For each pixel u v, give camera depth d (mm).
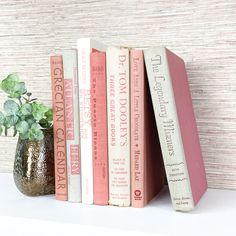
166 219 638
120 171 703
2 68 1027
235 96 839
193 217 652
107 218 641
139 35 896
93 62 706
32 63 995
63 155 743
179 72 755
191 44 861
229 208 706
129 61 687
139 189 698
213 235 569
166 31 876
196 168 750
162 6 875
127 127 696
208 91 857
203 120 865
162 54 661
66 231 612
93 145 717
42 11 973
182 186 666
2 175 1001
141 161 693
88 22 934
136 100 688
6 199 762
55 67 736
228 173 855
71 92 729
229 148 851
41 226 626
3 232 652
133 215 659
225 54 840
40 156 766
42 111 741
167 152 669
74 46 951
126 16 902
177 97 696
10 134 1015
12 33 1009
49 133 778
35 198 769
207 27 847
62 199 749
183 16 861
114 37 916
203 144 869
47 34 973
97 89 707
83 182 729
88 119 720
